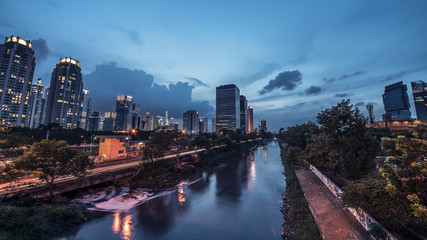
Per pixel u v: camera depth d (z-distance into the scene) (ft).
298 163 193.36
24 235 66.08
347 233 59.21
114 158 213.05
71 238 74.69
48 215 79.15
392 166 45.88
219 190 139.23
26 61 620.08
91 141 380.17
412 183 41.32
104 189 134.82
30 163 86.89
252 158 306.76
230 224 87.10
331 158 104.06
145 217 93.97
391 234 47.19
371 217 55.36
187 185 153.69
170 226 85.20
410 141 42.45
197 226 85.25
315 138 130.11
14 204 84.17
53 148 93.45
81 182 114.93
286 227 82.38
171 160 212.43
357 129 81.05
